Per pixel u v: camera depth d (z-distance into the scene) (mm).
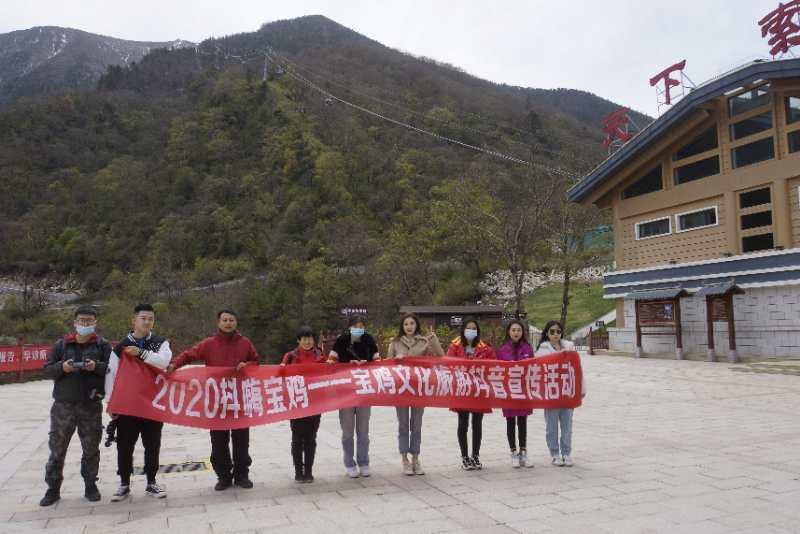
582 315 41156
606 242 48625
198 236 76625
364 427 6621
